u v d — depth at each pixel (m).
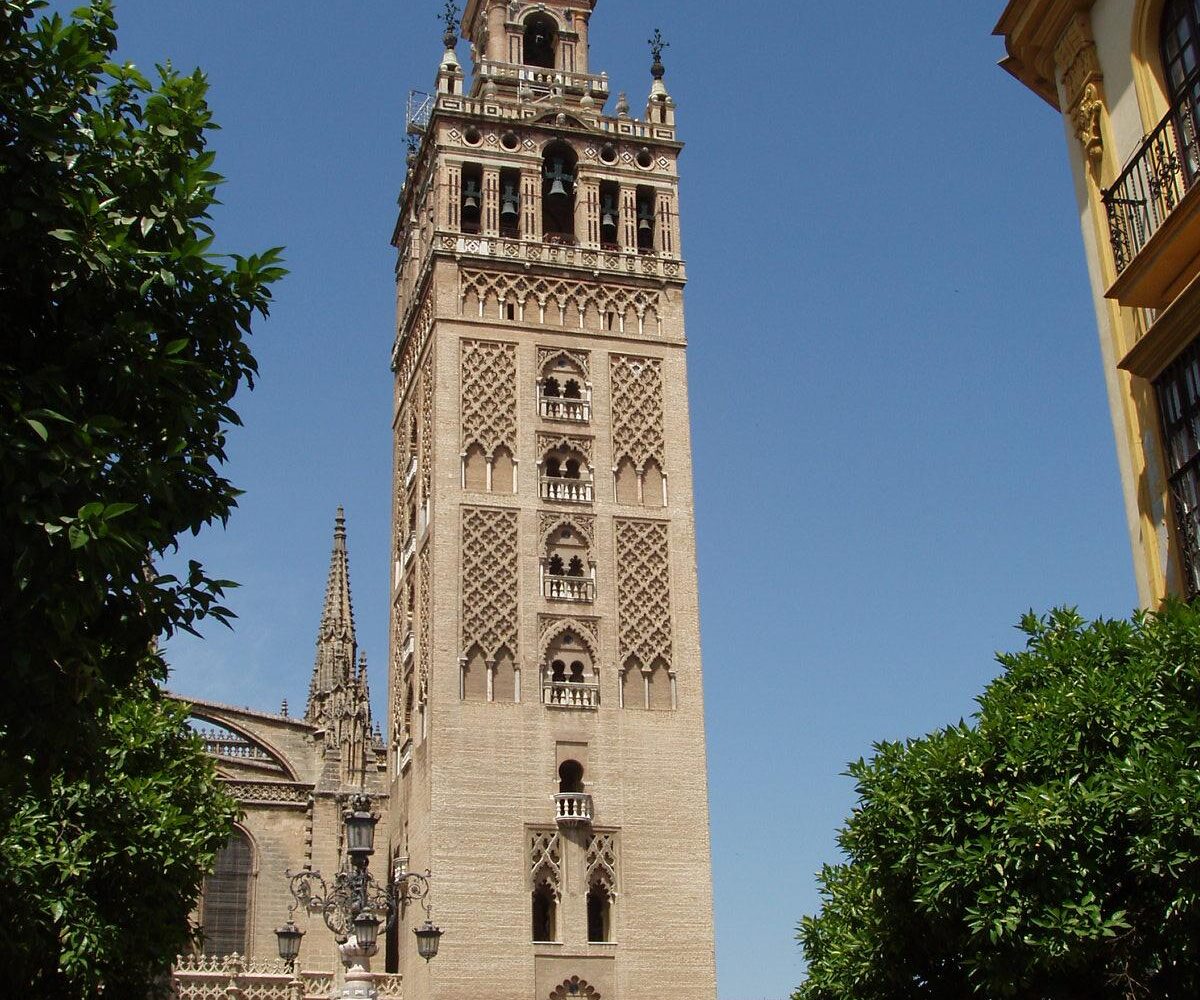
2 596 20.33
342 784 78.81
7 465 20.11
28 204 21.61
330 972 73.81
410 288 85.69
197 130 25.30
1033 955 28.52
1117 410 31.91
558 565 73.69
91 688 22.28
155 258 23.56
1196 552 29.16
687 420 77.88
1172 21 30.95
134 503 21.45
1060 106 35.22
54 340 22.66
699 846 70.19
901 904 32.62
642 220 81.75
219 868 76.25
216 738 78.62
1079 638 30.14
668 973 68.00
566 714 70.88
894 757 32.47
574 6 88.81
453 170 79.31
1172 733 27.17
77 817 43.38
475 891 67.06
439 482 73.44
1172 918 27.23
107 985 45.12
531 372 76.69
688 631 73.88
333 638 83.31
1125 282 29.89
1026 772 29.08
